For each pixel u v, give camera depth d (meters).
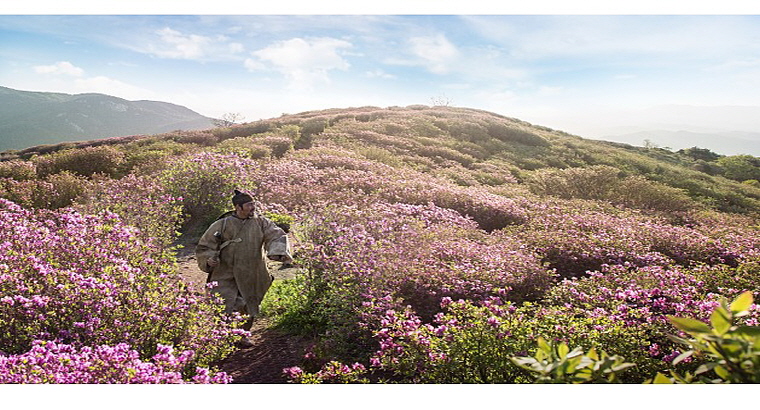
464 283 5.27
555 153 30.52
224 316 4.46
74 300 3.65
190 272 7.31
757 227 11.09
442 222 9.16
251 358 4.55
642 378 3.36
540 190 16.42
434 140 26.95
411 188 11.80
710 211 15.18
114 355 3.03
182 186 9.91
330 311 5.02
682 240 8.29
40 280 3.73
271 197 10.99
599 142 44.41
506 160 26.11
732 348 1.31
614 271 6.04
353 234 6.35
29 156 29.28
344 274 5.36
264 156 16.84
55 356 2.92
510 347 3.35
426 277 5.34
